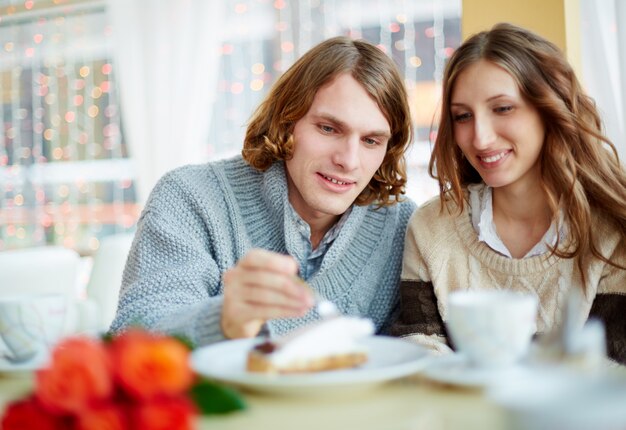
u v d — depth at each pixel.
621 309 1.28
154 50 3.50
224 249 1.37
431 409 0.65
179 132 3.47
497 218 1.38
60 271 2.48
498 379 0.68
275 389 0.67
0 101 4.16
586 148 1.31
